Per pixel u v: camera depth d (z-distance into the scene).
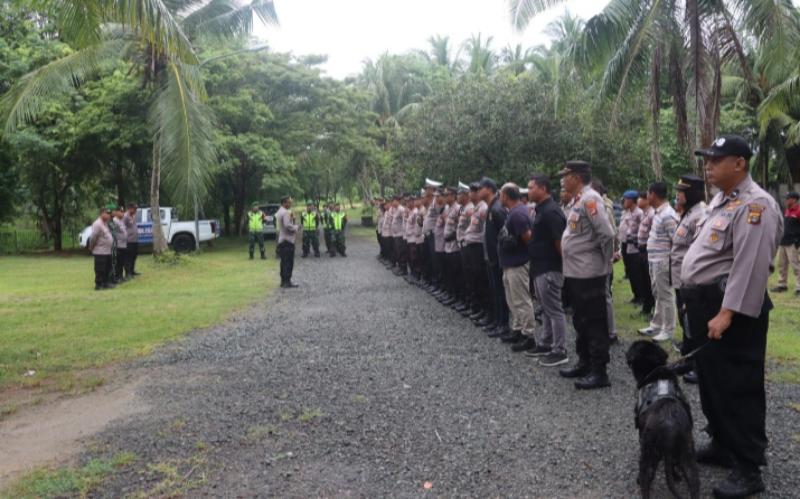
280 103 27.52
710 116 11.04
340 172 39.78
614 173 17.50
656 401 3.34
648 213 8.32
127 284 13.84
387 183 40.44
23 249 27.86
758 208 3.28
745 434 3.40
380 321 8.92
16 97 11.21
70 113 21.25
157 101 12.57
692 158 11.75
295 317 9.38
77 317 9.46
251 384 5.79
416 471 3.87
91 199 30.47
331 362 6.55
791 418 4.60
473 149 17.45
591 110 14.20
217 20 15.70
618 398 5.16
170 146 11.37
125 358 6.92
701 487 3.59
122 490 3.67
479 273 8.15
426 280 12.35
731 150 3.39
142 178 26.61
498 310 7.68
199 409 5.11
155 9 6.46
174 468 3.93
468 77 20.17
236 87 24.80
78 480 3.78
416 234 12.42
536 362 6.41
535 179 6.12
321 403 5.18
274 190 26.55
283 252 12.79
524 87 17.28
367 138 30.58
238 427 4.66
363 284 13.34
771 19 10.15
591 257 5.37
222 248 25.41
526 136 16.73
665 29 11.15
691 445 3.21
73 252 25.48
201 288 12.93
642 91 13.93
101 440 4.49
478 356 6.70
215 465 3.99
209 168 13.11
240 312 9.91
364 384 5.71
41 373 6.34
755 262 3.24
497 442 4.29
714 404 3.50
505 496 3.52
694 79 10.98
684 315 3.68
